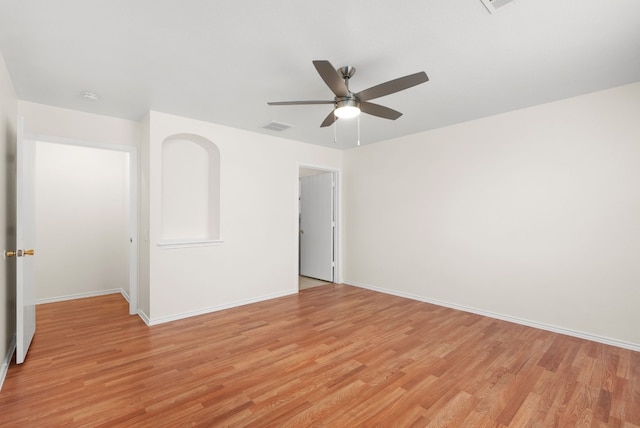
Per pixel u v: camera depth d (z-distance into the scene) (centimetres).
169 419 181
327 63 189
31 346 279
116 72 249
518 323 343
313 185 586
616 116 284
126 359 255
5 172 240
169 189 380
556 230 318
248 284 418
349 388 215
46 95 293
